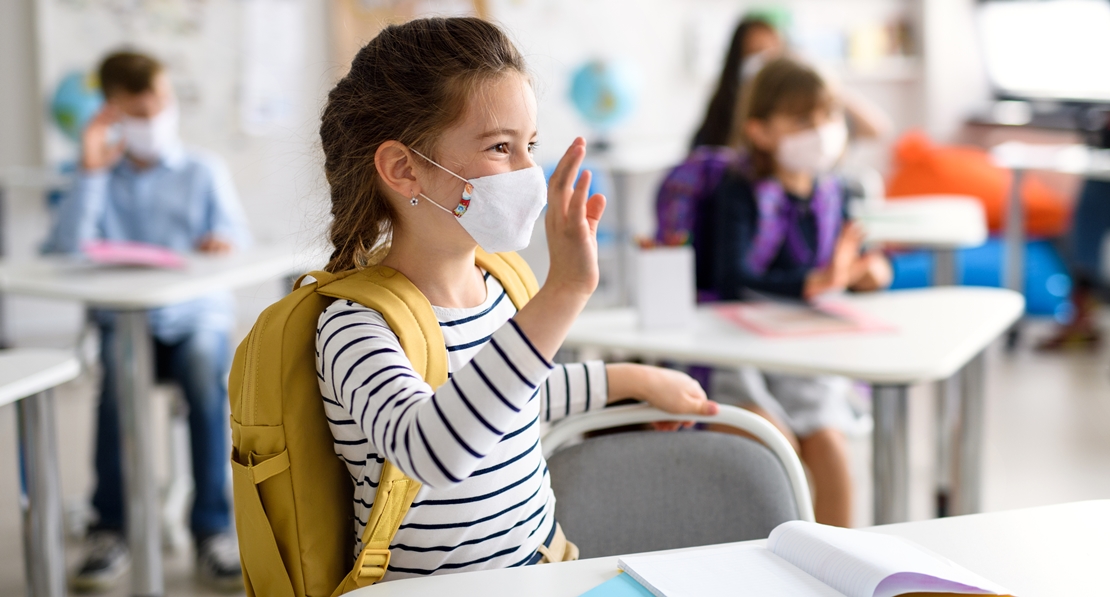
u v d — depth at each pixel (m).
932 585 0.78
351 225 1.02
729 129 3.19
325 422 0.99
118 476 2.49
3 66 4.57
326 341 0.94
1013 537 0.95
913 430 3.34
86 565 2.35
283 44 4.95
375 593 0.86
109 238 2.81
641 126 5.66
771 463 1.24
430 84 0.94
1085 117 5.09
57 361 1.65
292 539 0.98
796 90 2.19
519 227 0.97
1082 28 5.12
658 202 2.34
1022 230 4.11
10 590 2.27
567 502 1.21
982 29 5.75
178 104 4.80
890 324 1.87
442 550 0.99
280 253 2.68
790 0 5.73
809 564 0.84
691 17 5.63
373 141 0.97
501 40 0.99
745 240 2.22
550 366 0.83
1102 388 3.73
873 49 5.85
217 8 4.81
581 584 0.87
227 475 2.50
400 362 0.91
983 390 2.17
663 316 1.89
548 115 5.40
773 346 1.74
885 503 1.66
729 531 1.24
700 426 1.86
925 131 5.96
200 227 2.84
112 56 2.76
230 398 0.98
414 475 0.83
